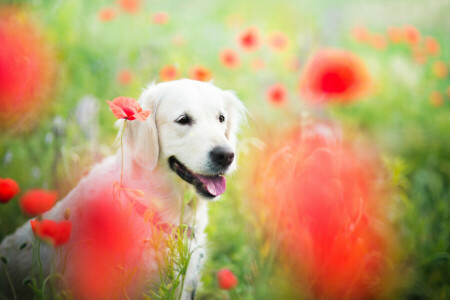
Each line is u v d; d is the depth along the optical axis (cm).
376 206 321
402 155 519
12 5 534
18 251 268
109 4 805
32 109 464
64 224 190
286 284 269
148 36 694
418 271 317
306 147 297
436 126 565
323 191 271
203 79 328
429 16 1119
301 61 648
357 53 751
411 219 334
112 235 231
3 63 433
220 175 258
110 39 666
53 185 363
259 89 596
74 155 346
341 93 338
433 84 699
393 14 1130
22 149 430
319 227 270
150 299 232
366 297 280
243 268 318
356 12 1122
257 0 1116
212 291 313
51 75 516
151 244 218
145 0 872
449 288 307
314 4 1125
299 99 550
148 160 258
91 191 261
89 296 236
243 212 356
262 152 373
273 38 555
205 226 295
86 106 435
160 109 266
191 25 834
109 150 406
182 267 233
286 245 280
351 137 509
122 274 220
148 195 258
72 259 242
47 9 591
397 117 589
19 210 358
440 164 503
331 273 267
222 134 260
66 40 573
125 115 206
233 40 724
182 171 262
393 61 718
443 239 332
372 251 293
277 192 296
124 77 494
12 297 270
